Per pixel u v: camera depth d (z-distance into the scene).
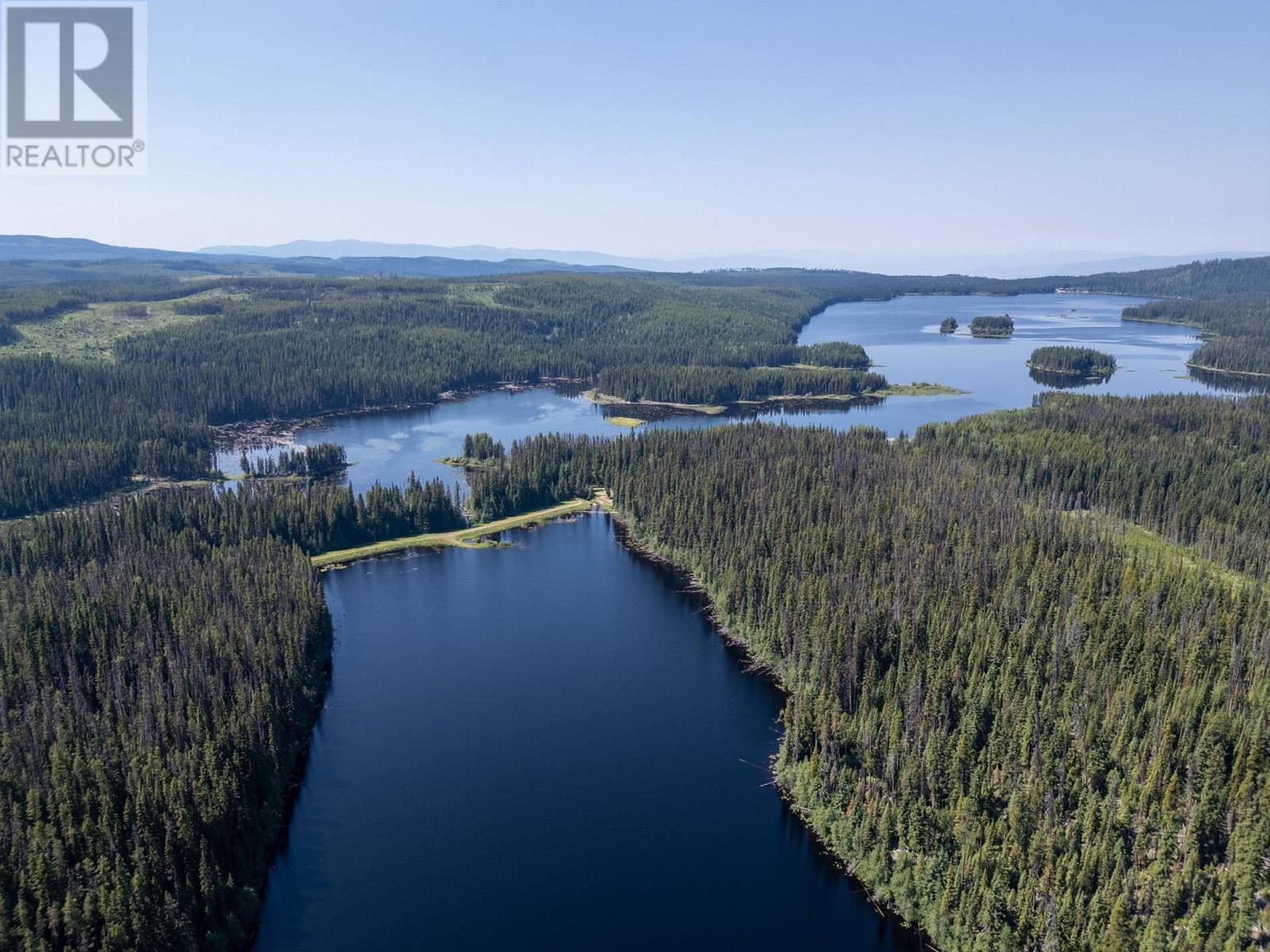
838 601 171.38
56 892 102.12
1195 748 122.50
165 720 134.25
